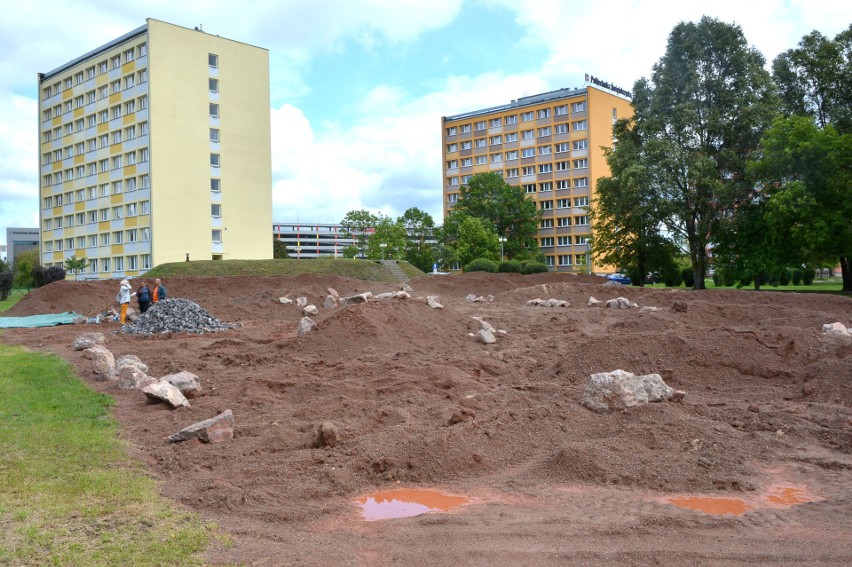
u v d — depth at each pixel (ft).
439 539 17.69
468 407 30.63
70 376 40.93
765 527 18.39
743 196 132.16
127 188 210.18
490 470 23.99
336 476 22.56
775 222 117.60
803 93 142.51
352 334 48.62
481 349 50.62
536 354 47.73
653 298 91.04
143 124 201.05
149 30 194.39
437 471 23.31
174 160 200.64
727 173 138.10
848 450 25.30
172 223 200.64
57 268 154.71
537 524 18.70
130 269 212.43
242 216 217.15
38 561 15.79
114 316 86.89
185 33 202.08
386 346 48.11
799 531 18.07
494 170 319.68
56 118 243.60
